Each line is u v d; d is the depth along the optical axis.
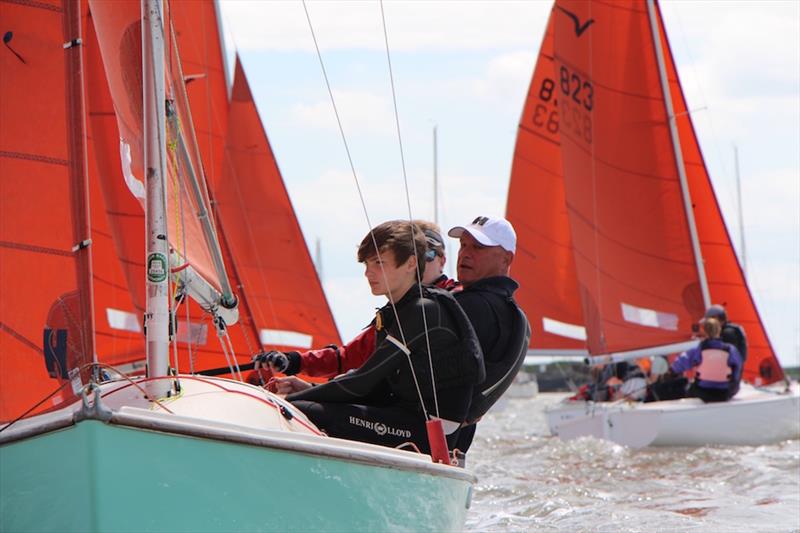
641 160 65.44
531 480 38.41
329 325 63.78
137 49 19.36
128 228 34.75
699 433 48.12
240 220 62.44
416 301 17.62
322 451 15.84
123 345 38.28
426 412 17.83
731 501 32.81
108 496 14.38
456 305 17.84
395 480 16.75
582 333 83.25
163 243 16.41
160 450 14.72
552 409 61.19
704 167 67.12
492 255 19.62
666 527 28.64
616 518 30.08
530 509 31.97
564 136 68.62
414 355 17.58
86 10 34.28
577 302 83.38
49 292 17.61
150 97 16.52
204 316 25.81
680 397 53.06
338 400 17.89
